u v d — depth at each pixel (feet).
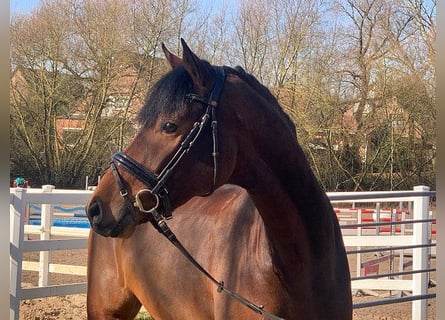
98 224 7.78
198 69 7.87
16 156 75.25
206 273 8.84
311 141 73.05
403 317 24.88
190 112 7.86
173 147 7.80
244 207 9.36
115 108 75.05
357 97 72.33
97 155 75.72
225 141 7.95
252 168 8.21
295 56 72.18
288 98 72.38
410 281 25.16
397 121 71.46
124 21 72.84
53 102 74.38
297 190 8.28
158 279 10.58
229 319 8.84
